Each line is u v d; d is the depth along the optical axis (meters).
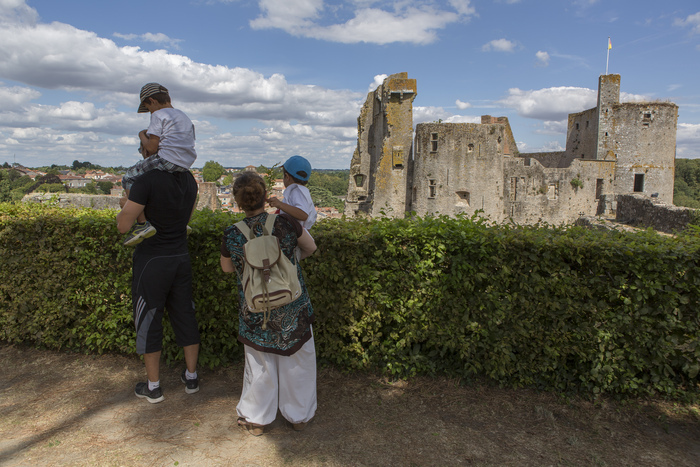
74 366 5.18
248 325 3.70
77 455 3.54
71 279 5.30
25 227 5.31
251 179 3.58
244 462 3.48
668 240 4.40
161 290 4.22
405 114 40.44
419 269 4.68
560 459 3.59
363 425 4.04
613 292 4.30
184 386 4.71
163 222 4.13
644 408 4.33
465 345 4.62
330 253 4.70
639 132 41.00
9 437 3.79
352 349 4.91
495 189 38.62
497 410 4.31
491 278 4.54
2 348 5.71
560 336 4.46
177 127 4.02
